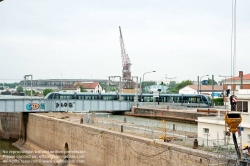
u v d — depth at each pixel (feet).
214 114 220.02
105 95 356.38
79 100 285.84
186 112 244.63
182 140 115.55
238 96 112.98
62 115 228.63
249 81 313.73
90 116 180.86
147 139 118.21
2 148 232.32
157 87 555.69
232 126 82.07
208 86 524.93
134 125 168.04
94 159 149.79
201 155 94.68
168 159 106.22
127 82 547.08
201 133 124.47
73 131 171.53
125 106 317.42
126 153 127.03
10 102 248.11
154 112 281.13
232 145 103.55
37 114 234.79
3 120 277.03
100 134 145.18
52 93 327.06
